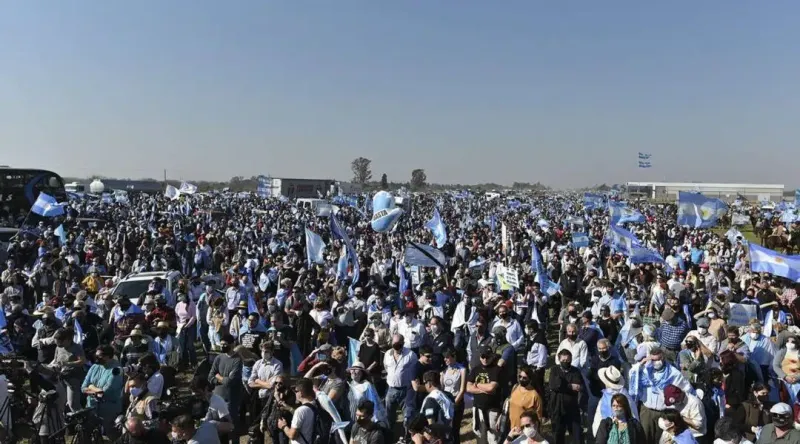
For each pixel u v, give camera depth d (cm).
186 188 5391
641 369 802
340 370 840
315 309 1287
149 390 796
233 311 1477
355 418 769
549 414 887
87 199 5709
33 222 3281
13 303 1357
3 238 3084
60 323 1208
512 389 909
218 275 2123
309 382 738
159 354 1127
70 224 3272
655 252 1888
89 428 838
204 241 2508
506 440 766
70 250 2192
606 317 1233
